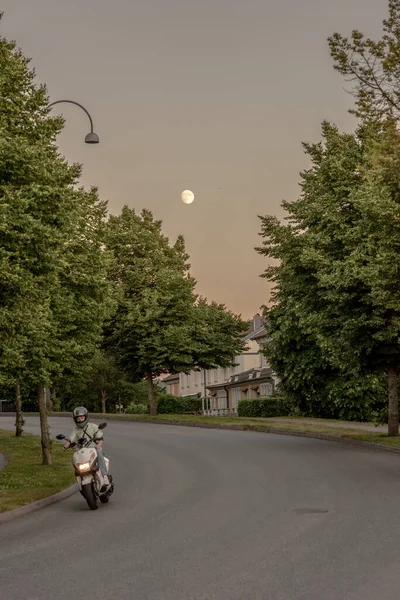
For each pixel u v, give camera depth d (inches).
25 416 2459.4
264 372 2733.8
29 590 288.2
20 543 402.9
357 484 605.9
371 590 270.4
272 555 339.0
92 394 2837.1
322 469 735.1
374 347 994.7
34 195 593.3
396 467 732.7
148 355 1893.5
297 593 268.7
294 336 1680.6
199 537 393.7
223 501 536.4
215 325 2135.8
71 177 831.7
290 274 1035.3
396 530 392.5
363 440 1028.5
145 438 1309.1
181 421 1737.2
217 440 1206.9
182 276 1948.8
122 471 804.0
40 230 586.9
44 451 887.1
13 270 567.8
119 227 1964.8
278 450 980.6
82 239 872.9
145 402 2997.0
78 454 536.4
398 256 733.9
